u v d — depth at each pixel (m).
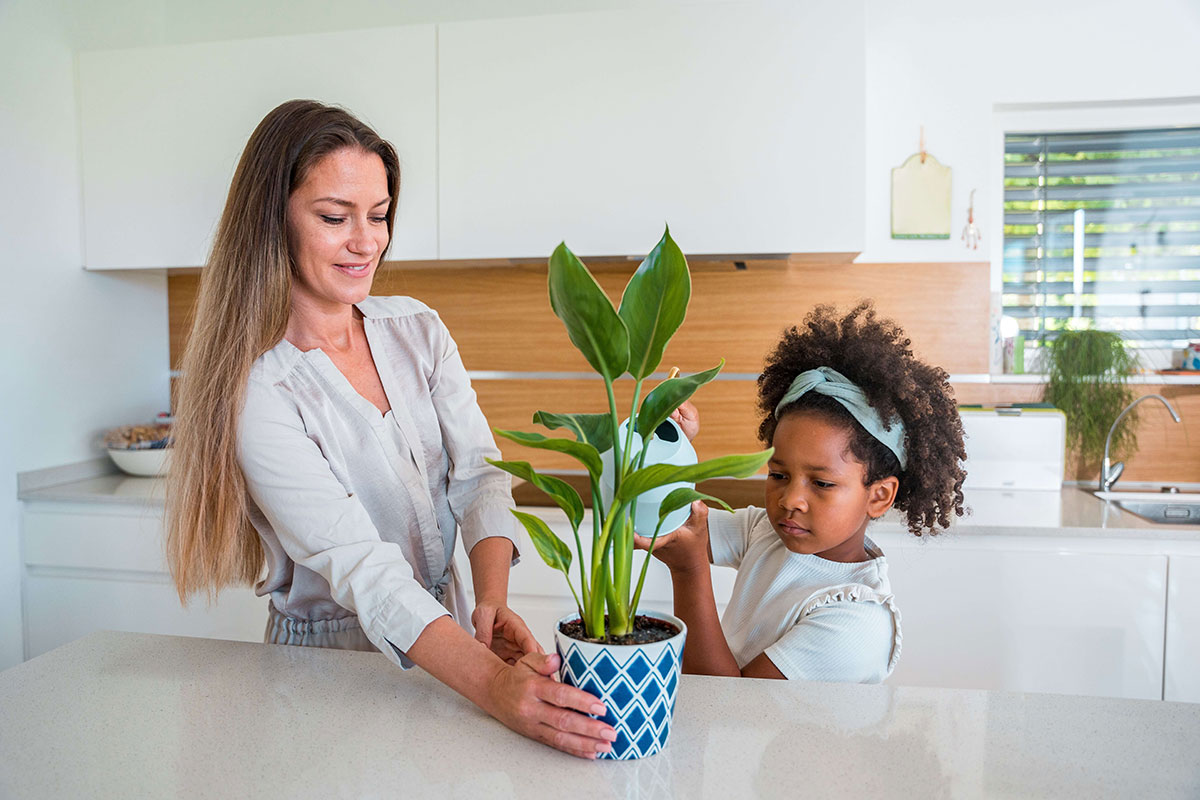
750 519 1.24
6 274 2.23
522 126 2.17
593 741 0.70
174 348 2.82
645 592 2.01
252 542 1.14
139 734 0.77
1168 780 0.67
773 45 2.06
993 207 2.43
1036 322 2.46
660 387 0.68
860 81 2.04
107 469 2.56
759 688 0.87
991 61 2.33
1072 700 0.84
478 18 2.52
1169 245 2.40
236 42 2.28
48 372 2.37
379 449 1.11
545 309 2.55
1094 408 2.31
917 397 0.97
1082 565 1.88
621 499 0.68
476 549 1.14
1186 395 2.31
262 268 1.00
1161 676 1.87
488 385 2.60
